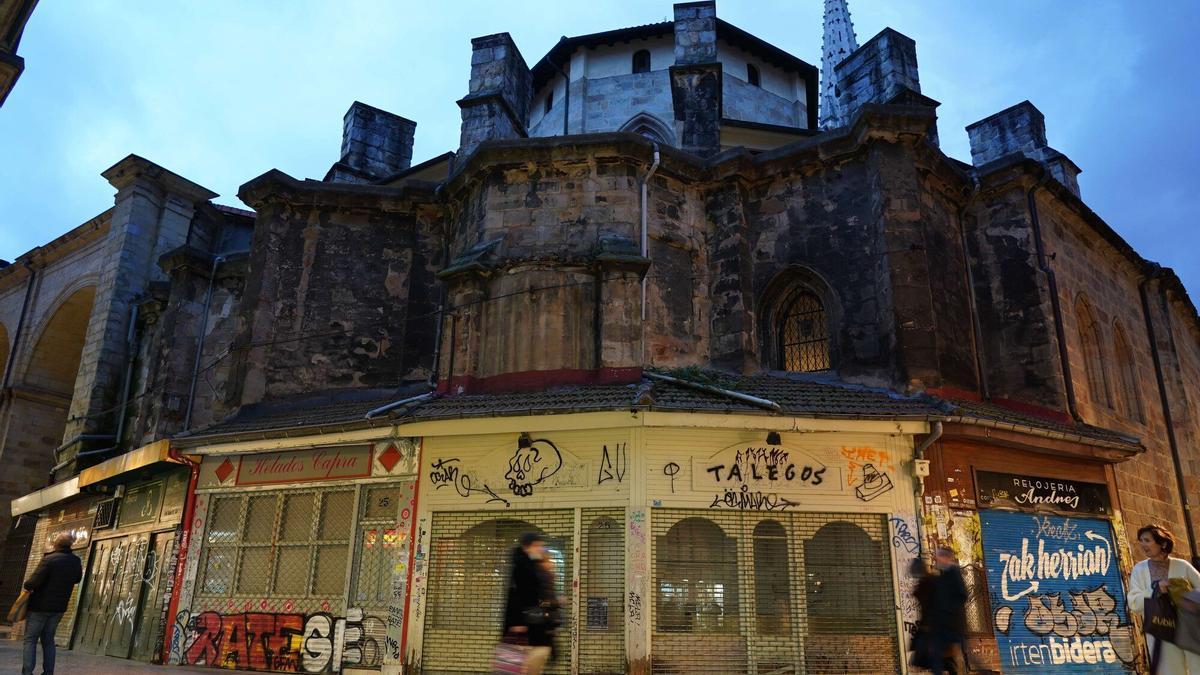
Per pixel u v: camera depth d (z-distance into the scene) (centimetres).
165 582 1425
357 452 1310
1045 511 1278
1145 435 1775
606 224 1456
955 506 1185
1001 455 1259
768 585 1132
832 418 1129
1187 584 594
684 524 1162
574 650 1088
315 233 1688
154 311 2167
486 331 1415
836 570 1151
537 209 1479
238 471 1417
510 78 1897
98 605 1678
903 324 1325
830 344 1432
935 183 1499
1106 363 1712
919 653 854
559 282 1410
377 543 1259
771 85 2638
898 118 1420
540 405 1189
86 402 2150
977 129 2203
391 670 1162
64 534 1011
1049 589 1240
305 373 1602
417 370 1591
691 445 1160
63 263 2792
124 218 2352
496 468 1209
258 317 1605
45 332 2748
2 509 2572
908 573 1133
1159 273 2020
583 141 1470
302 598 1284
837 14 6562
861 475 1177
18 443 2669
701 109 1705
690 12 1798
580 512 1147
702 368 1438
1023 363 1498
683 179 1559
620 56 2602
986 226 1599
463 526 1209
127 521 1662
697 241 1546
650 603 1084
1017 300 1532
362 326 1639
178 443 1427
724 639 1102
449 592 1185
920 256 1365
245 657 1288
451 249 1617
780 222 1534
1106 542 1339
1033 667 1179
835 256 1458
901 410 1164
